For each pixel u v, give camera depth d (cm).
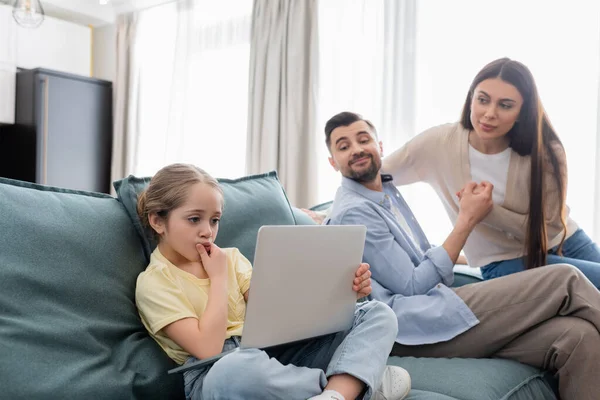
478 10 261
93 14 434
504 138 186
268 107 329
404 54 280
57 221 108
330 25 312
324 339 122
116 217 123
